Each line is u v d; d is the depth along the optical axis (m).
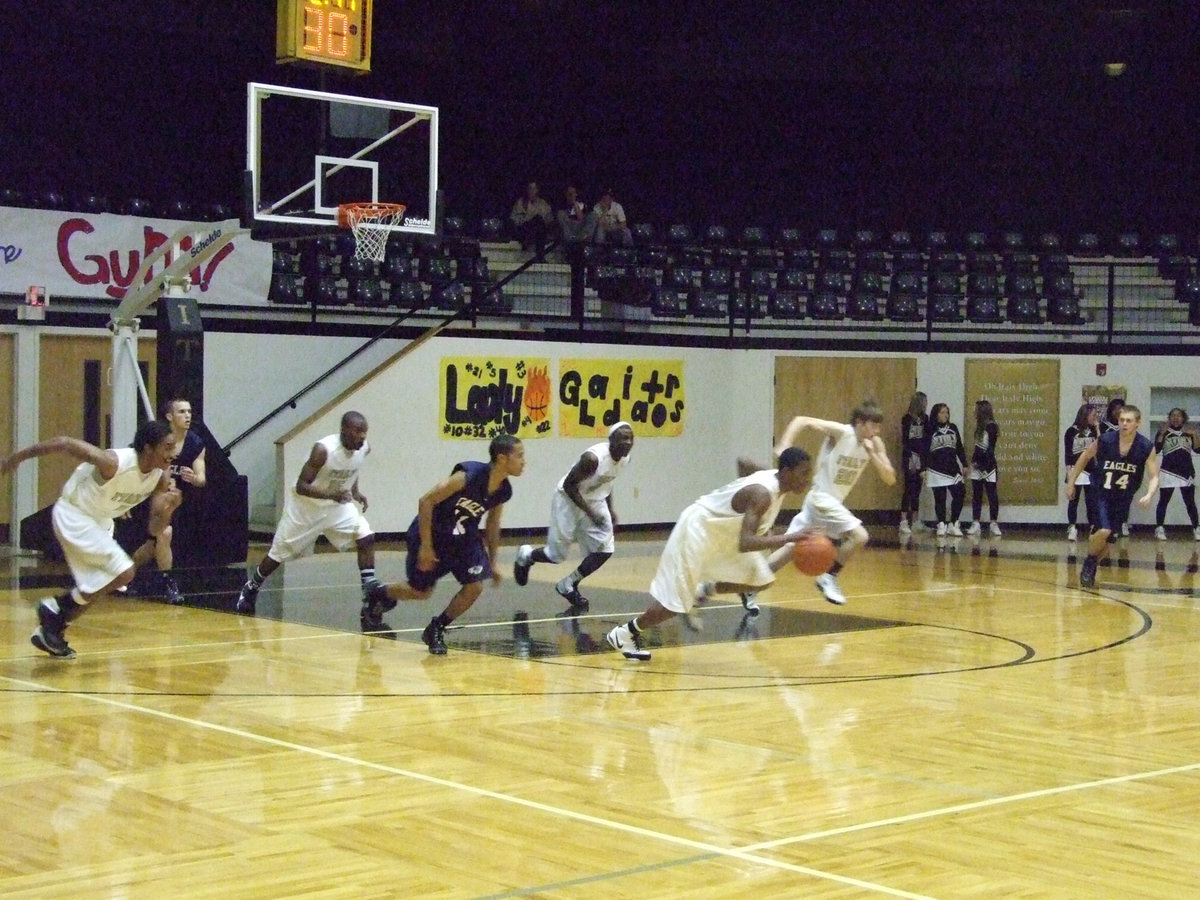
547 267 21.36
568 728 7.38
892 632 10.94
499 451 9.29
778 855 5.21
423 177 20.84
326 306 19.28
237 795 5.98
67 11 20.11
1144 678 9.06
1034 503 21.16
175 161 22.08
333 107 14.34
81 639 10.17
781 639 10.54
